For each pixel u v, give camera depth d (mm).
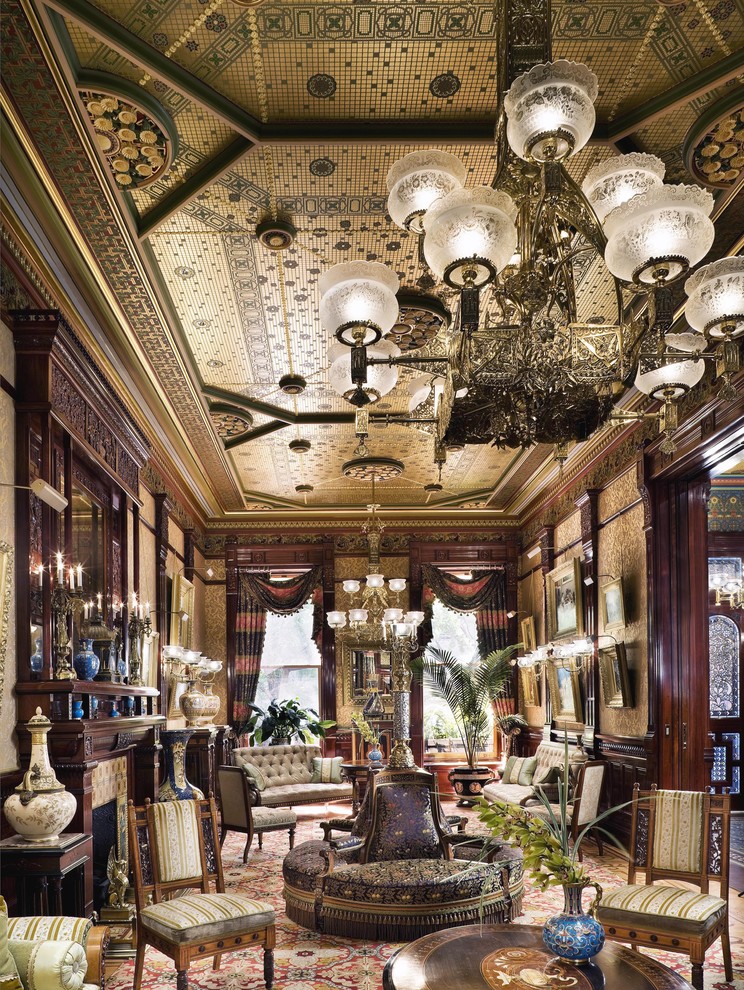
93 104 4121
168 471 9938
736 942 5395
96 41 3783
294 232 5441
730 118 4293
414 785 6094
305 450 10047
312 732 13109
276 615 14688
